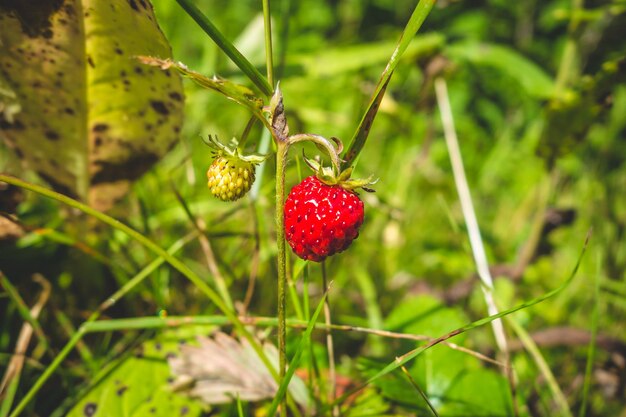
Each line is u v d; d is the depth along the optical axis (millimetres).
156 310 185
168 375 151
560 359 204
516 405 152
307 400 149
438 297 219
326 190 122
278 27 258
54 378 166
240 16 459
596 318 154
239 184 119
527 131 394
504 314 127
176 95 161
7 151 200
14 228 172
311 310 200
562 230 285
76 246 170
